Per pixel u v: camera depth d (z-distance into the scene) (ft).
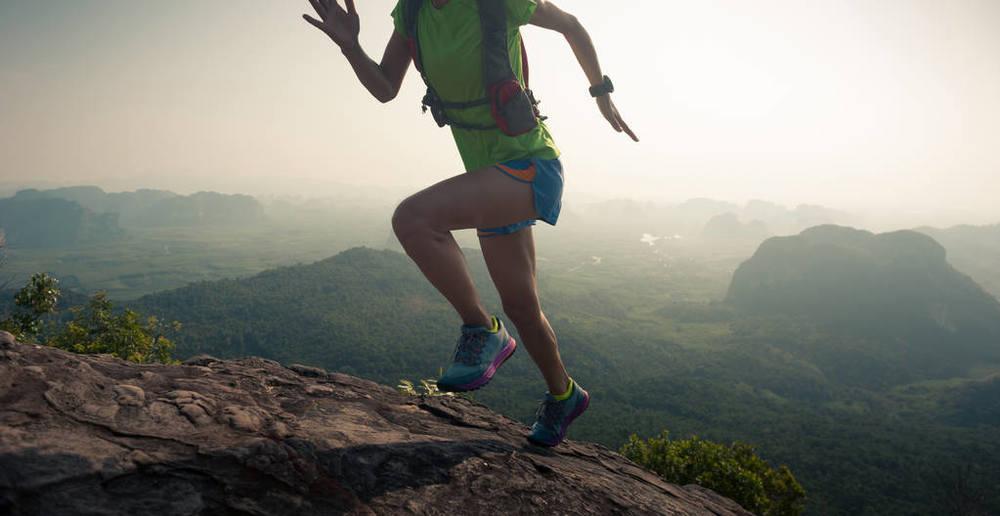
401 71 5.84
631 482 7.26
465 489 4.94
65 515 3.13
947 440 295.07
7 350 4.43
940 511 180.24
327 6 5.33
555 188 5.22
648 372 456.45
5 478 3.14
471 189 4.79
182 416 4.44
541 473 5.81
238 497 3.73
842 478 219.20
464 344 5.08
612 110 6.81
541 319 5.95
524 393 303.89
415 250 4.66
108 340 35.78
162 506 3.43
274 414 5.18
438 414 7.23
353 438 5.12
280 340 494.59
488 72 4.85
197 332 502.38
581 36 6.11
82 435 3.76
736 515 8.74
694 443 47.57
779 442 262.88
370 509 4.20
